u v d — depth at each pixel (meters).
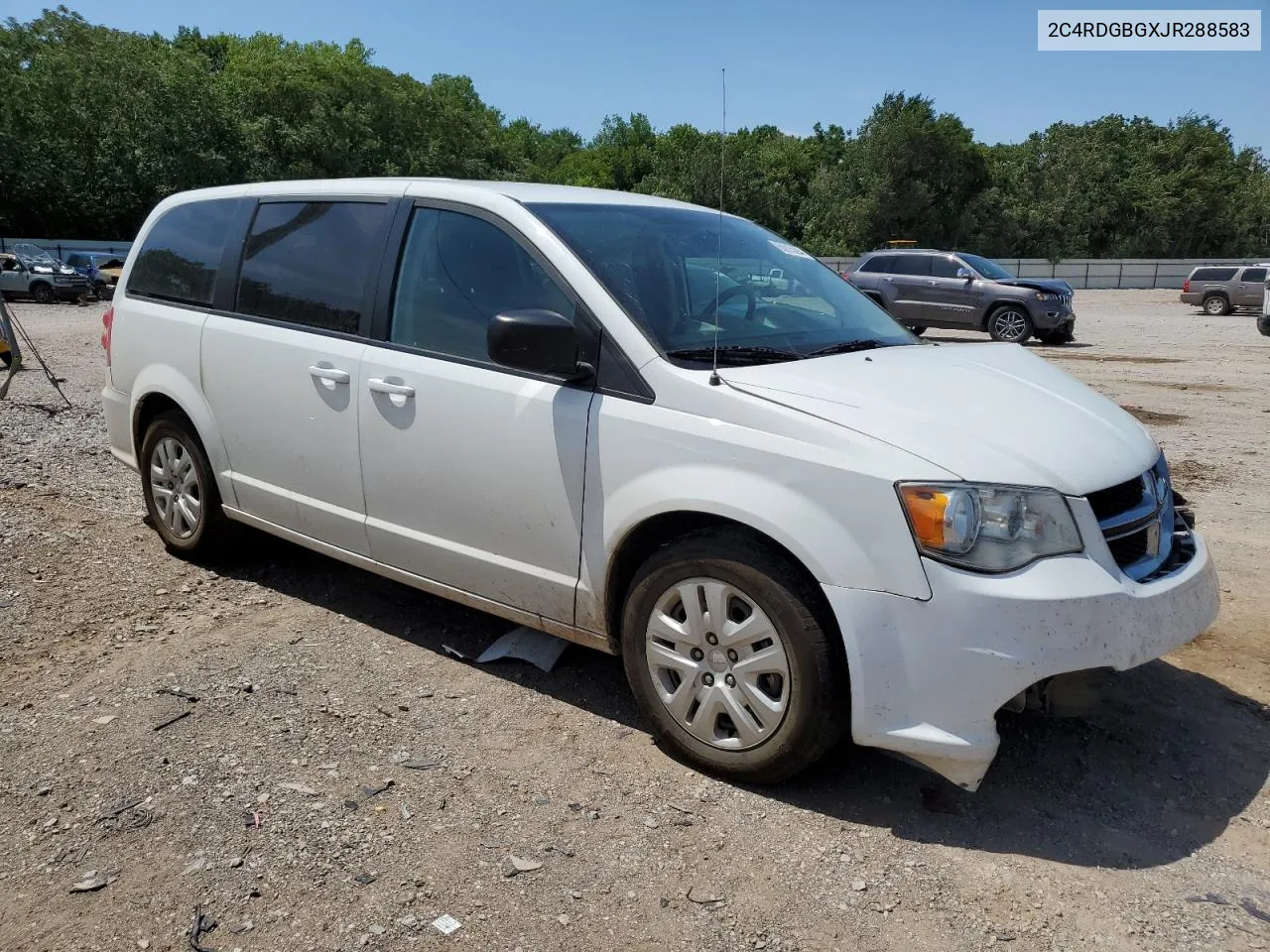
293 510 4.23
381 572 4.00
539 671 3.81
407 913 2.47
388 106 59.00
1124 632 2.71
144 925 2.42
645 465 3.08
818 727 2.85
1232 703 3.62
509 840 2.77
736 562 2.92
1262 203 66.25
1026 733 3.38
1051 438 2.93
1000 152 72.69
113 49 49.94
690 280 3.60
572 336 3.15
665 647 3.16
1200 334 22.02
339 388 3.91
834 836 2.80
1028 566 2.67
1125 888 2.59
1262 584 4.82
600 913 2.48
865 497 2.72
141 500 6.07
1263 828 2.87
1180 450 8.16
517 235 3.54
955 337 22.28
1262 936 2.41
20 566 4.79
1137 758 3.24
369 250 3.98
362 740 3.29
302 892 2.54
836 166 62.69
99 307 27.36
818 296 4.03
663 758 3.21
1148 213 63.91
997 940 2.40
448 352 3.64
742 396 2.96
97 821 2.83
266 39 68.69
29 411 9.01
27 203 47.88
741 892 2.57
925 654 2.69
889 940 2.40
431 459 3.64
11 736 3.28
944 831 2.83
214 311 4.56
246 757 3.16
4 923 2.42
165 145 49.69
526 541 3.43
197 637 4.10
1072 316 19.36
